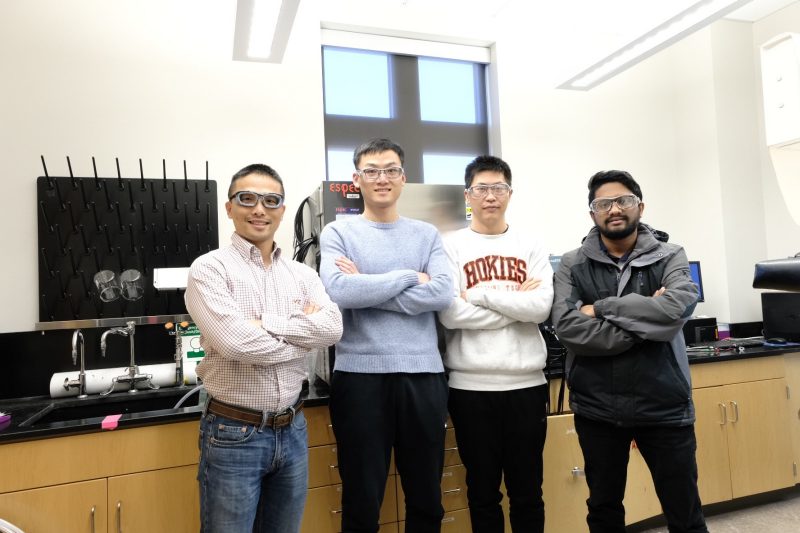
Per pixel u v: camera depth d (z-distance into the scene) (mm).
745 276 3412
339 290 1599
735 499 2730
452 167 3281
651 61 3676
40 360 2254
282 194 1558
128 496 1691
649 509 2387
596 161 3455
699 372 2588
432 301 1650
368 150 1777
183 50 2607
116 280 2379
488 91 3369
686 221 3629
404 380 1616
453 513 2055
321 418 1919
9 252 2291
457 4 3104
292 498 1480
